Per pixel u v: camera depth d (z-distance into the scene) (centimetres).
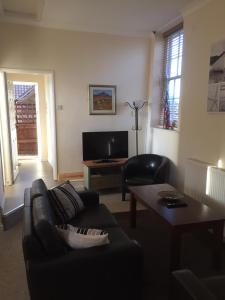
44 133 672
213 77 311
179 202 258
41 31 430
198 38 341
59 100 459
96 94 475
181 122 388
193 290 131
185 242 279
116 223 236
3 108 442
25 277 220
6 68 423
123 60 479
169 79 458
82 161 473
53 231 162
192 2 338
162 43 469
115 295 176
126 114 498
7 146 453
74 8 368
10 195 401
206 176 310
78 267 162
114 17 404
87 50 457
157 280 217
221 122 302
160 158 423
